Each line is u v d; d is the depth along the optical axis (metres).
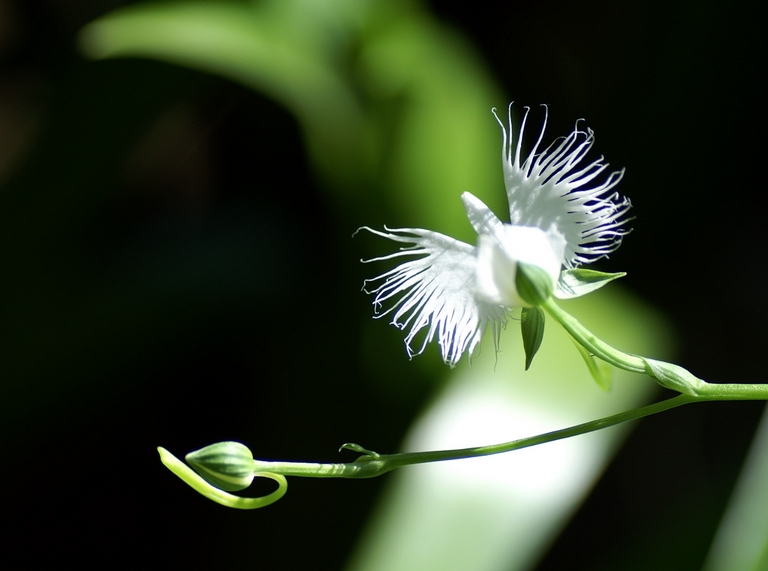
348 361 0.55
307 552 0.56
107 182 0.59
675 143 0.57
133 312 0.58
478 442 0.44
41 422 0.58
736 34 0.55
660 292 0.61
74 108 0.56
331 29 0.53
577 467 0.43
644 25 0.58
